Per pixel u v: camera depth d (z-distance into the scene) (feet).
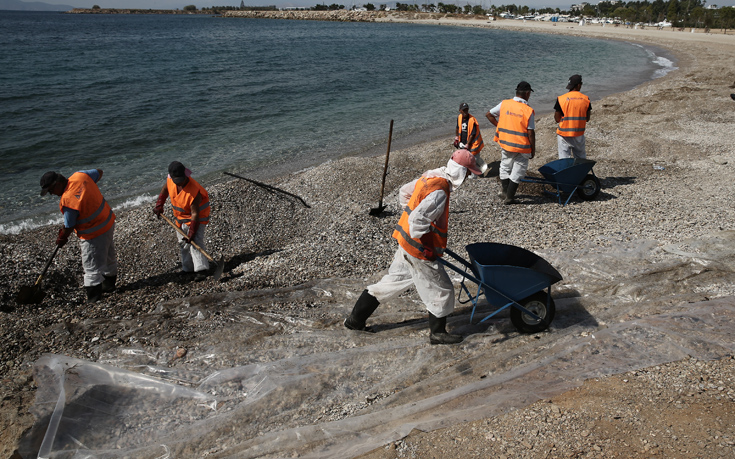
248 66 115.85
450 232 23.61
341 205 28.76
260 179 38.34
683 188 29.43
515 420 11.35
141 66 113.60
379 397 12.61
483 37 245.86
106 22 464.24
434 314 14.05
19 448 11.00
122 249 23.97
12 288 19.65
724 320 14.74
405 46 183.01
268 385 12.91
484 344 14.47
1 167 42.11
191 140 51.60
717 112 55.47
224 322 16.25
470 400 12.09
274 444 11.05
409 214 13.50
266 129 56.59
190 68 110.83
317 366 13.61
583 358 13.53
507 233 23.41
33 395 12.57
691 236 21.77
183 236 20.15
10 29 306.55
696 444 10.06
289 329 15.72
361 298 14.87
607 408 11.45
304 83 89.66
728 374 12.26
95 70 105.19
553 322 15.49
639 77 102.58
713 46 172.45
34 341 15.61
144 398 12.66
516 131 26.32
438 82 93.09
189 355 14.46
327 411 12.18
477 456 10.44
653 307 15.99
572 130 28.02
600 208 26.50
